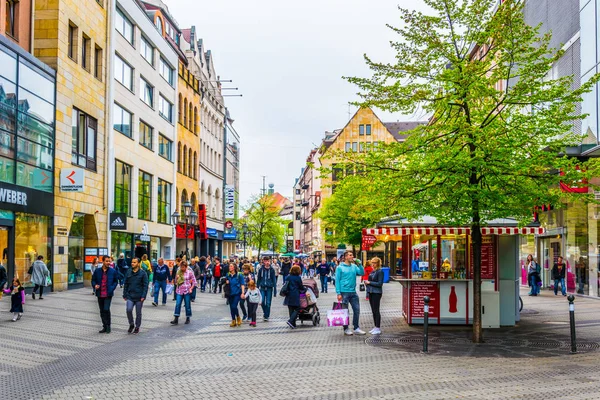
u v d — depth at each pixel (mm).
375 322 15906
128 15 38875
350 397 8688
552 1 28891
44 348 13141
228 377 10180
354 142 82250
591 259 28391
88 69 32750
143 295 16047
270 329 17188
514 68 16703
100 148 34125
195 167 59438
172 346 13781
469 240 17422
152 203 44781
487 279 17281
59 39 28953
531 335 15430
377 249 70812
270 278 19625
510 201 14172
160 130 46781
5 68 24125
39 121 27062
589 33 24672
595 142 23953
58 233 28781
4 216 24281
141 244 41938
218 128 71875
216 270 33719
